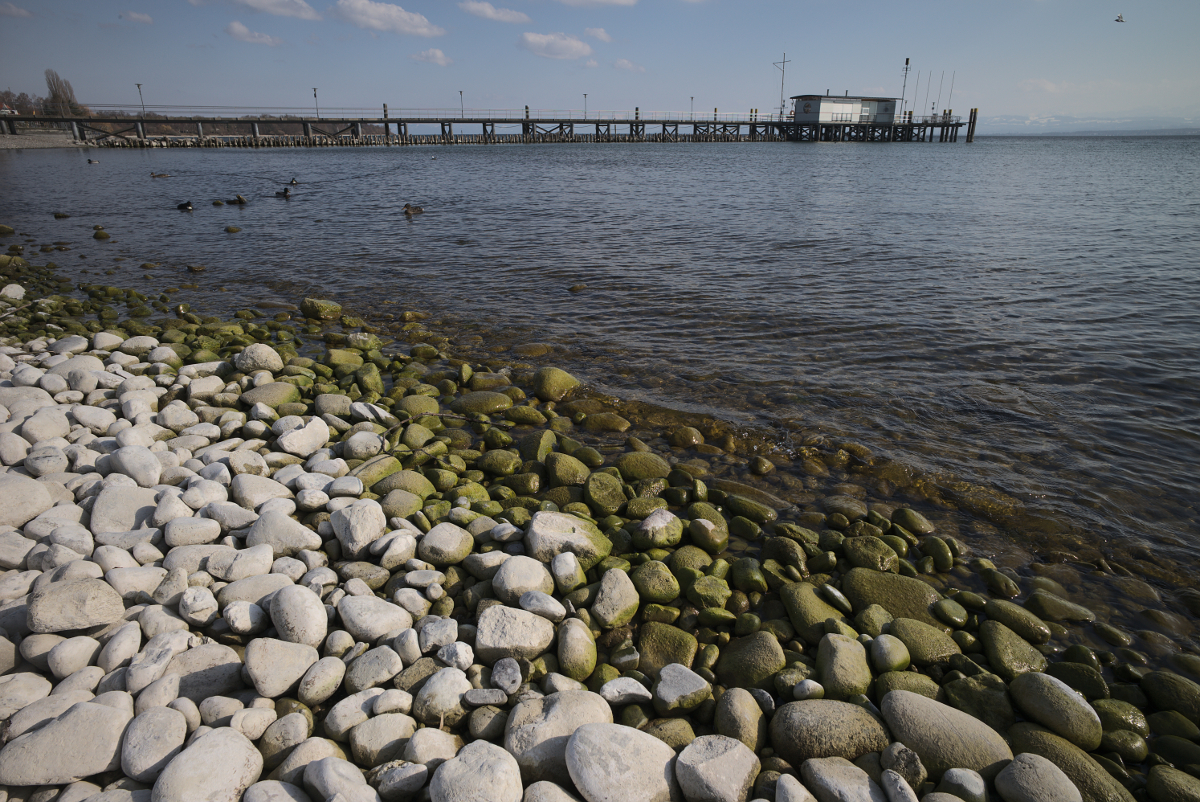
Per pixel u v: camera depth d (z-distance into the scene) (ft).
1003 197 89.66
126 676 11.55
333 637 12.73
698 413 25.05
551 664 12.77
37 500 16.07
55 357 28.32
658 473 20.62
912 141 377.91
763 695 12.04
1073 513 18.66
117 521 16.12
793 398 26.21
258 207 84.07
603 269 47.52
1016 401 25.46
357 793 9.53
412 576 14.66
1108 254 50.39
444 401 26.61
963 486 19.99
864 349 31.09
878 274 44.78
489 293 42.27
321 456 20.35
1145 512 18.69
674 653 13.41
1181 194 92.53
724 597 14.96
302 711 11.41
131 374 26.55
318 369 28.66
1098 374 27.68
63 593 12.48
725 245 55.26
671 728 11.27
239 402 25.03
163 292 43.83
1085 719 11.44
